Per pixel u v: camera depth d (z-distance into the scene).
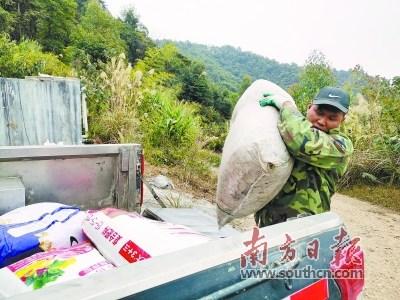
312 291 1.10
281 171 1.46
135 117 8.26
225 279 0.87
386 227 5.59
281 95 1.76
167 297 0.77
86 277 0.74
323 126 1.59
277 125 1.54
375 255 4.41
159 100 8.73
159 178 6.22
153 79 11.80
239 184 1.52
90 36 31.30
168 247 1.18
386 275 3.88
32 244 1.34
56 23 34.66
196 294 0.82
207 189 6.49
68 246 1.44
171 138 7.97
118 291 0.71
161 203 3.06
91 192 2.01
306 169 1.66
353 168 8.26
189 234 1.34
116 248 1.25
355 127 8.80
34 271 1.11
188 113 8.64
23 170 1.79
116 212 1.48
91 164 1.99
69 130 5.50
